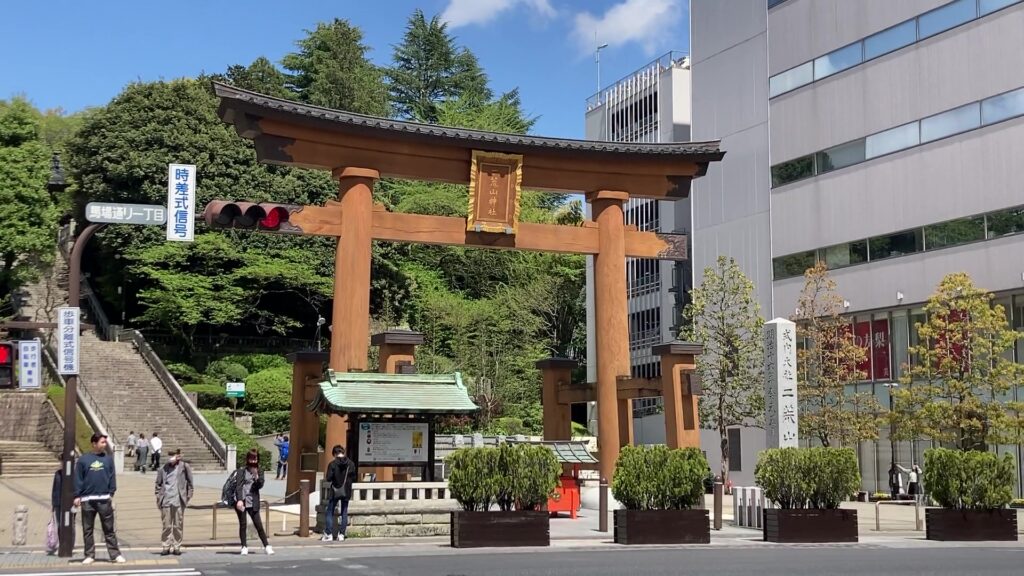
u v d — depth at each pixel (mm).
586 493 32000
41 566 16812
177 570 15875
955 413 37969
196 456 46500
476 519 19984
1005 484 23047
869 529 27172
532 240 30438
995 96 42469
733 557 17906
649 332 73188
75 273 19750
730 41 57000
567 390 32656
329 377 23672
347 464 21578
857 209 48688
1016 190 41344
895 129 47031
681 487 21156
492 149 29625
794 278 51844
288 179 63375
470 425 52938
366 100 74312
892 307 46656
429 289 67438
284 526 23500
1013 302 41531
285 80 76562
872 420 42625
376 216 28719
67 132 82688
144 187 59812
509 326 63562
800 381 44219
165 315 58938
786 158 52812
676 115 70875
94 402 48156
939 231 44625
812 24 51719
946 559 17781
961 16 44156
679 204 68438
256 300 61469
